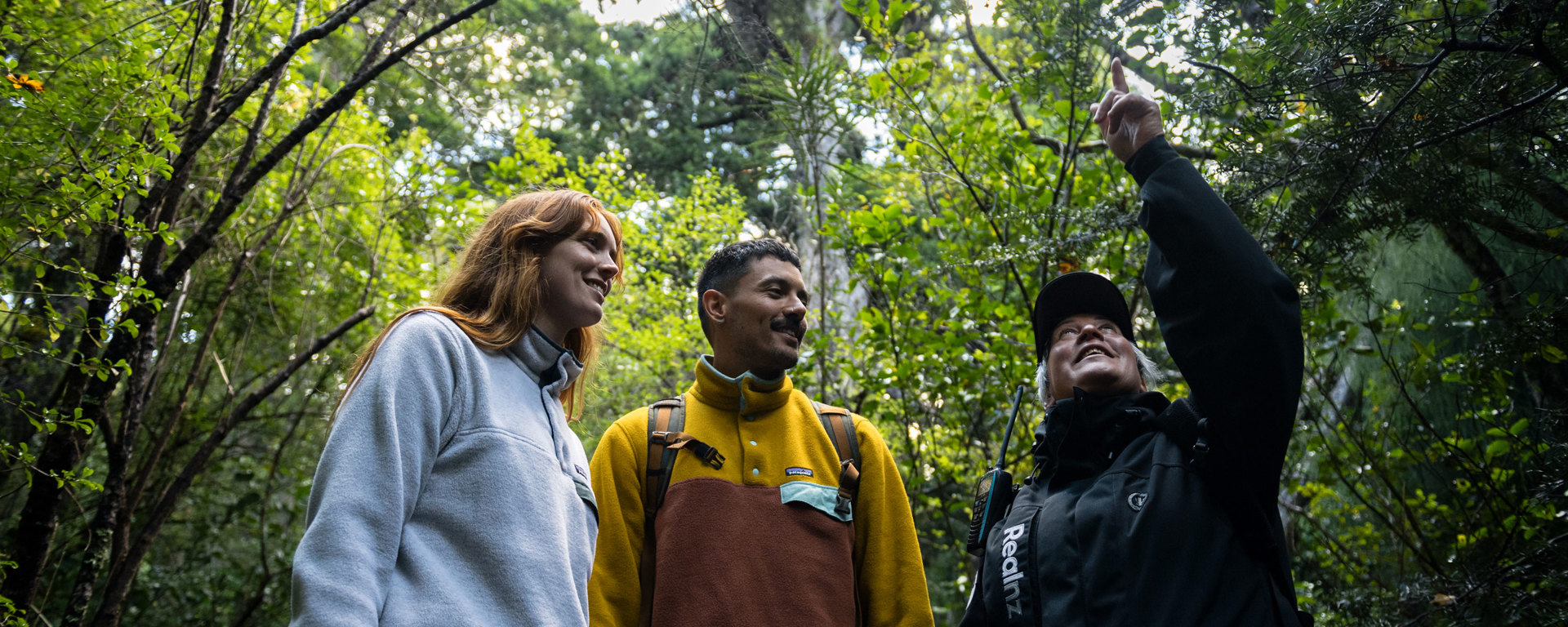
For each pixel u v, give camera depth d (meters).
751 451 2.22
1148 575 1.53
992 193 4.56
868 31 4.47
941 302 4.89
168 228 3.41
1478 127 2.35
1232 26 2.86
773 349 2.33
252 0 3.93
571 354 1.62
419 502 1.34
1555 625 2.71
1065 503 1.72
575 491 1.49
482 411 1.42
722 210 8.14
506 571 1.29
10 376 3.97
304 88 5.86
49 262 2.92
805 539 2.12
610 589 2.05
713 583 2.04
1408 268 4.14
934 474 5.11
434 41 5.37
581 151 11.75
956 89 5.36
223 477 7.24
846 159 5.04
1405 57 2.42
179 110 3.77
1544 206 2.67
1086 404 1.84
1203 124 3.15
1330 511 4.96
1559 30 2.17
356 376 1.50
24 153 2.76
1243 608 1.51
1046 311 2.06
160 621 6.60
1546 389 3.08
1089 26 3.42
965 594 5.33
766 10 4.40
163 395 6.08
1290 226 2.68
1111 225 3.47
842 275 7.17
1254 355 1.51
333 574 1.17
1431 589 3.32
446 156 6.77
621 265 1.81
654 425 2.28
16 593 3.18
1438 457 4.07
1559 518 3.05
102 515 3.67
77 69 2.95
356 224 6.26
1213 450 1.59
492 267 1.63
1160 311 1.63
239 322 6.14
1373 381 4.61
